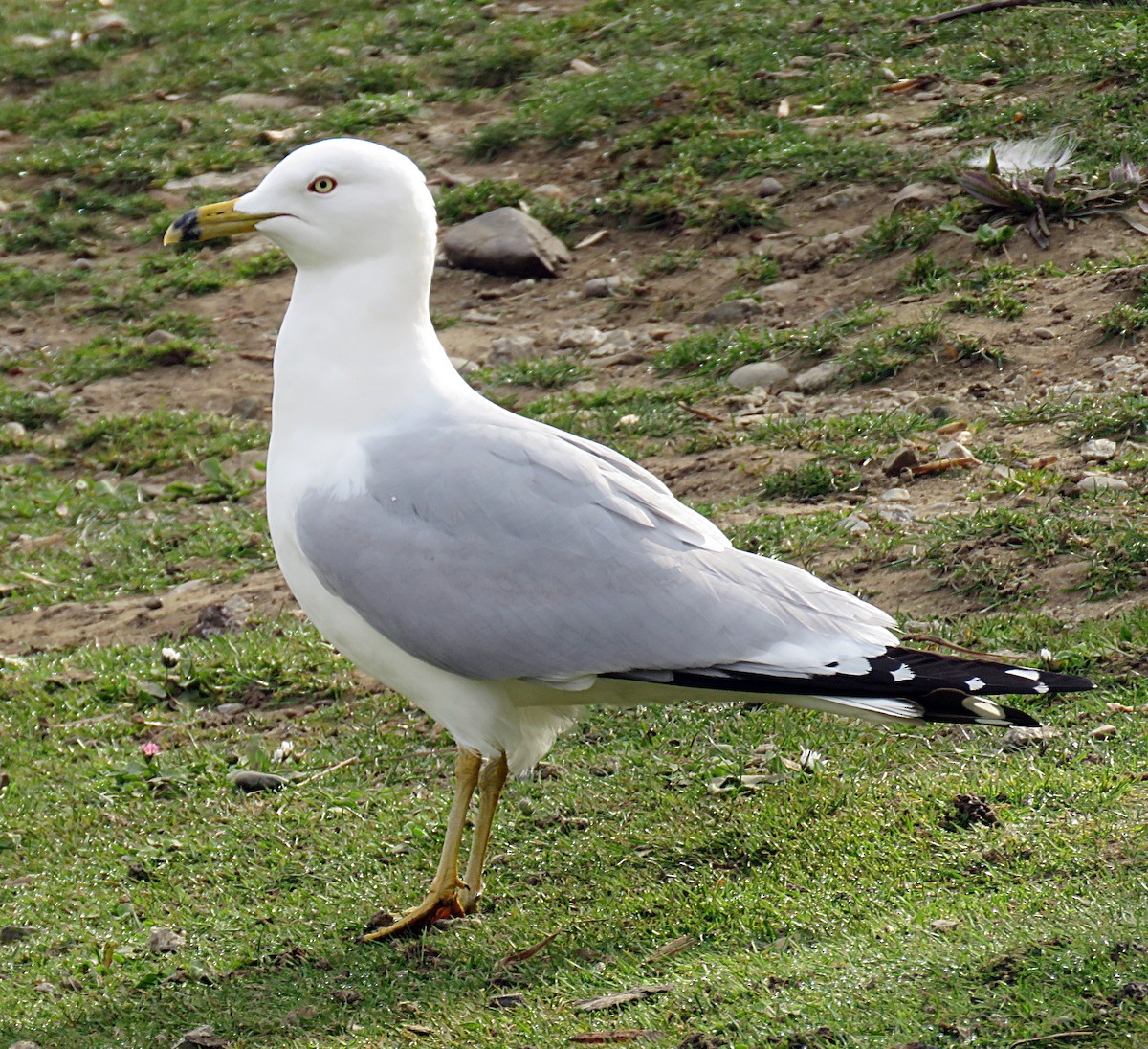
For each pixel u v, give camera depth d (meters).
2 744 11.59
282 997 7.86
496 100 24.31
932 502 12.36
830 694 7.67
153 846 9.92
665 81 22.44
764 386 15.45
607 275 18.86
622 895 8.30
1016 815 8.12
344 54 26.41
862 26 22.98
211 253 21.50
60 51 27.84
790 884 7.96
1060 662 9.80
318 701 11.69
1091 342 14.29
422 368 8.74
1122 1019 6.08
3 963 8.70
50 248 22.05
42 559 15.18
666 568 7.98
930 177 18.19
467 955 7.94
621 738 10.21
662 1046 6.50
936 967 6.65
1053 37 20.94
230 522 15.25
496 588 8.02
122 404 18.20
